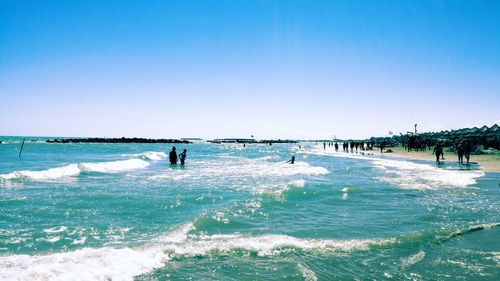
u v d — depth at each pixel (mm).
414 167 29609
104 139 156875
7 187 15656
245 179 20828
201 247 7535
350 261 6930
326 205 12633
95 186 16547
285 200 13344
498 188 16719
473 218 10539
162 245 7598
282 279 6055
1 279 5387
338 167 31094
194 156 54656
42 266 5969
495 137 50500
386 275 6273
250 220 10102
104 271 6000
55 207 11422
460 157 32531
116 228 9047
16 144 89938
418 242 8117
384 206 12469
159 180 19609
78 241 7914
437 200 13664
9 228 8875
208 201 12992
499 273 6375
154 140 176250
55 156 43156
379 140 129250
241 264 6699
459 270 6500
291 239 8211
